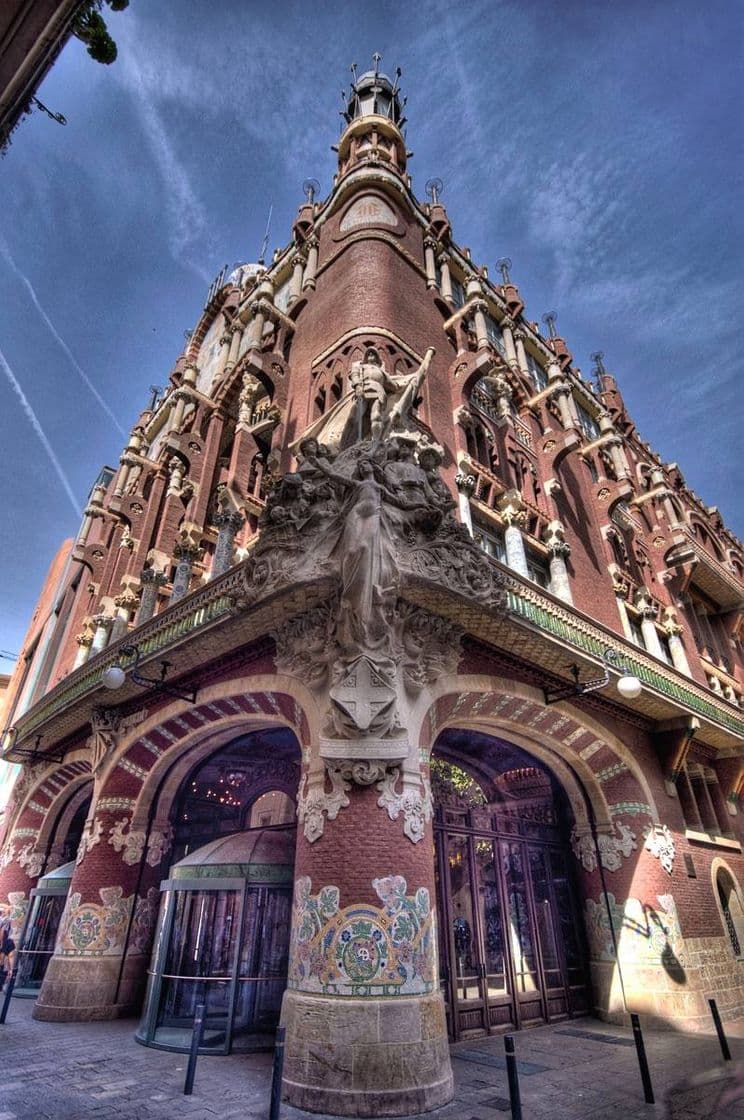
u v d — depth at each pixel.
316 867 7.97
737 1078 7.91
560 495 19.92
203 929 10.27
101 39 3.81
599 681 11.51
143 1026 9.85
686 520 27.52
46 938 15.36
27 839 18.36
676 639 21.42
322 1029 6.91
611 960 12.67
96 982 11.80
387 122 23.75
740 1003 12.89
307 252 21.62
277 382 17.48
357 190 20.84
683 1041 10.46
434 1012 7.30
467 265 23.69
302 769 9.18
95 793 13.66
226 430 21.25
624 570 21.52
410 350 15.97
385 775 8.30
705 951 12.78
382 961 7.24
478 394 19.19
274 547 9.61
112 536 23.38
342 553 8.89
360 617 8.57
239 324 22.95
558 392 20.83
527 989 11.74
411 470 10.26
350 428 12.23
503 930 11.81
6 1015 11.79
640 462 29.84
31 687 27.34
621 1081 7.83
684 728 14.62
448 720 10.81
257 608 9.70
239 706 11.41
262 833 11.16
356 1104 6.41
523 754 13.98
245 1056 8.66
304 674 9.45
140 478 22.62
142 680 11.60
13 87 3.71
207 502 19.08
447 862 11.41
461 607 9.64
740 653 27.31
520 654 11.28
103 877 12.67
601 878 13.35
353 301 16.66
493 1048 9.71
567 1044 10.09
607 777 13.84
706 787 16.80
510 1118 6.38
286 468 15.23
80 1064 8.23
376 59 28.70
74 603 25.97
